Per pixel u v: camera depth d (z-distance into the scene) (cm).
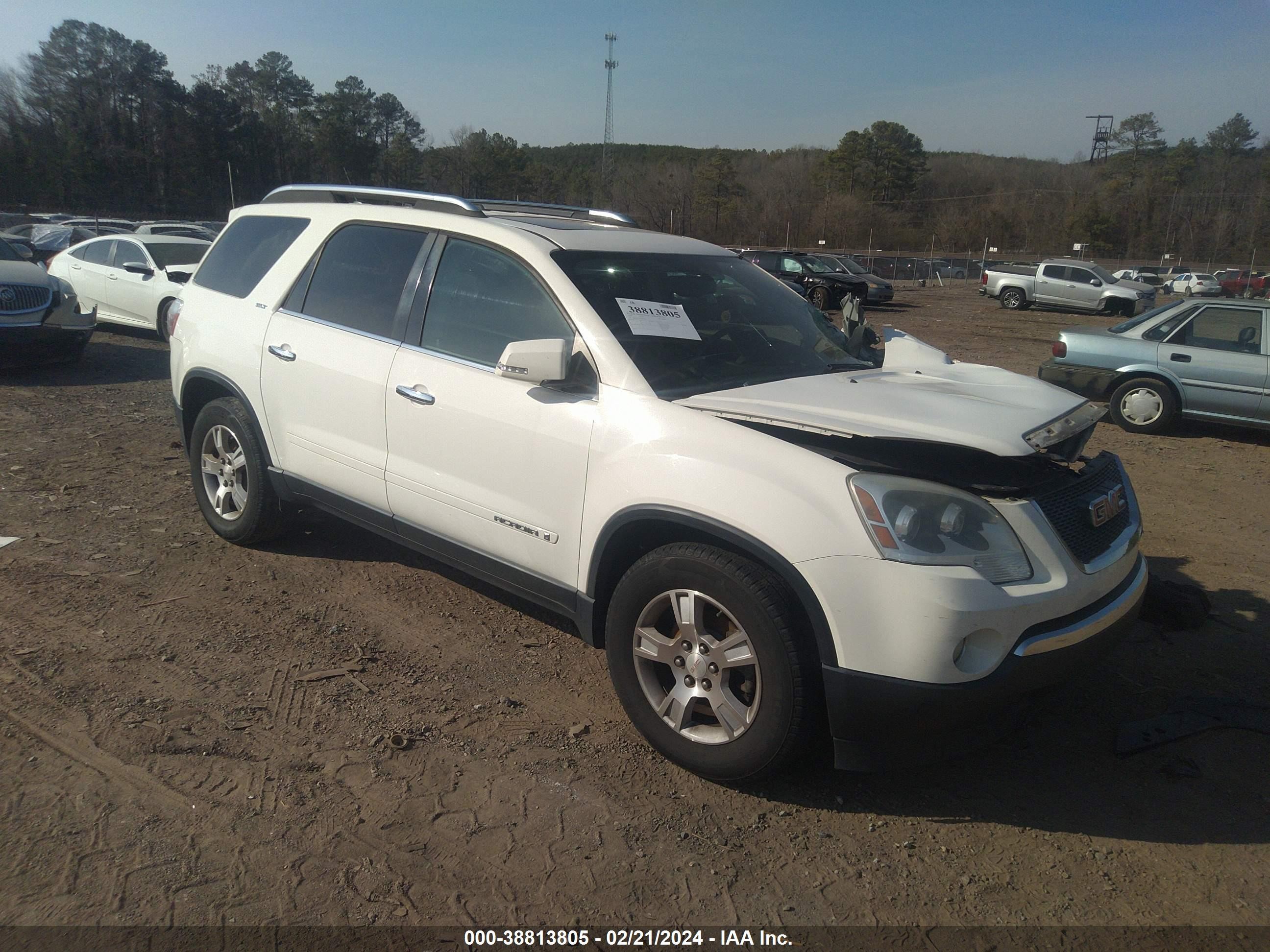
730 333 367
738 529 278
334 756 310
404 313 392
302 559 486
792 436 290
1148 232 8375
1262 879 269
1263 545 588
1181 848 282
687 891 255
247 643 389
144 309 1259
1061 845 282
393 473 390
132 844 261
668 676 317
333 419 414
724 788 304
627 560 329
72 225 3044
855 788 308
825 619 265
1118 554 308
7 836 261
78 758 300
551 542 335
